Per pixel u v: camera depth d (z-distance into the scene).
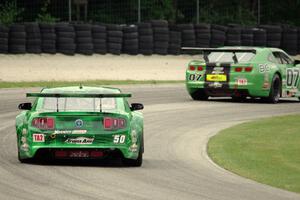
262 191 34.00
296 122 63.41
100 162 41.03
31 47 116.75
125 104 41.06
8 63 111.12
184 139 52.25
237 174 38.91
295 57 139.62
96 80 105.00
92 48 122.25
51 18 137.62
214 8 164.38
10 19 137.12
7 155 42.47
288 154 46.06
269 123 62.28
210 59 79.25
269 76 78.81
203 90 79.69
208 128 58.56
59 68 112.44
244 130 57.25
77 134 38.41
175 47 131.00
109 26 124.12
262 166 41.50
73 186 33.03
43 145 38.38
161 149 47.44
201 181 36.03
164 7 155.12
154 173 37.88
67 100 40.41
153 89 93.81
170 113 68.00
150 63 124.12
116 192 31.95
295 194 33.66
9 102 74.19
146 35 127.94
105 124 38.66
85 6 133.12
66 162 40.41
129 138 38.94
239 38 135.25
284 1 170.75
